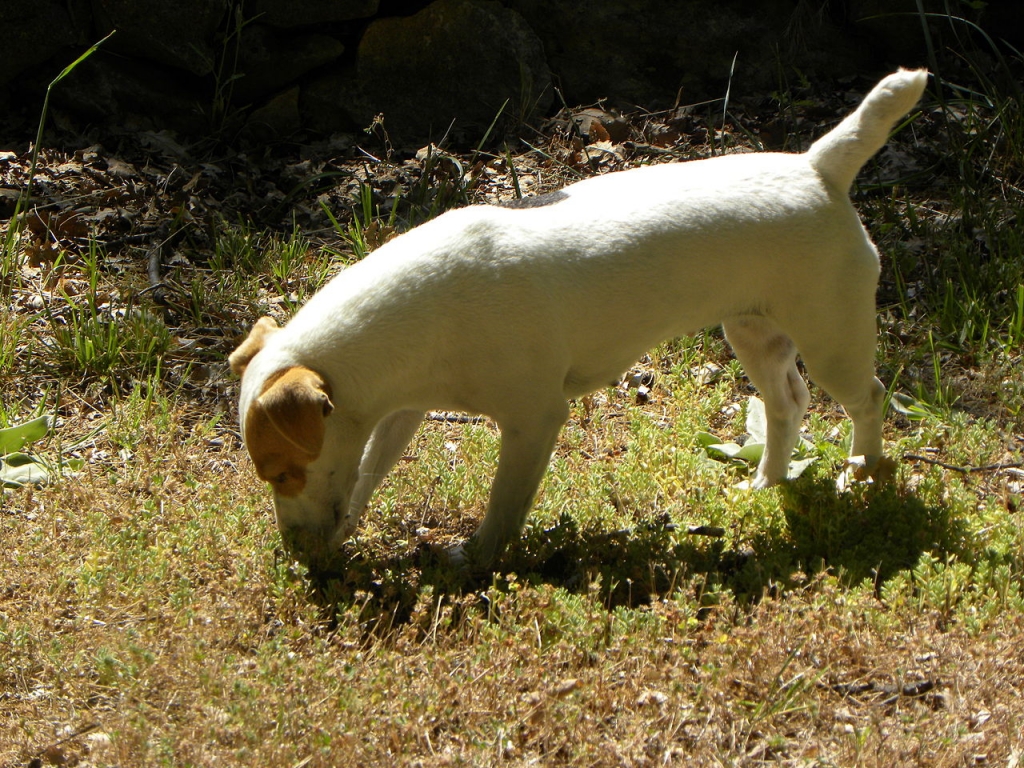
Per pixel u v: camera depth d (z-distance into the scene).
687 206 1.82
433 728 1.64
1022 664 1.68
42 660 1.72
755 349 1.94
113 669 1.67
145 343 2.19
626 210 1.82
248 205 2.53
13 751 1.64
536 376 1.79
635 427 2.07
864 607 1.73
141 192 2.49
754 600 1.77
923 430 2.06
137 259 2.38
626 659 1.68
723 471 2.02
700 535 1.88
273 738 1.61
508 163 2.56
